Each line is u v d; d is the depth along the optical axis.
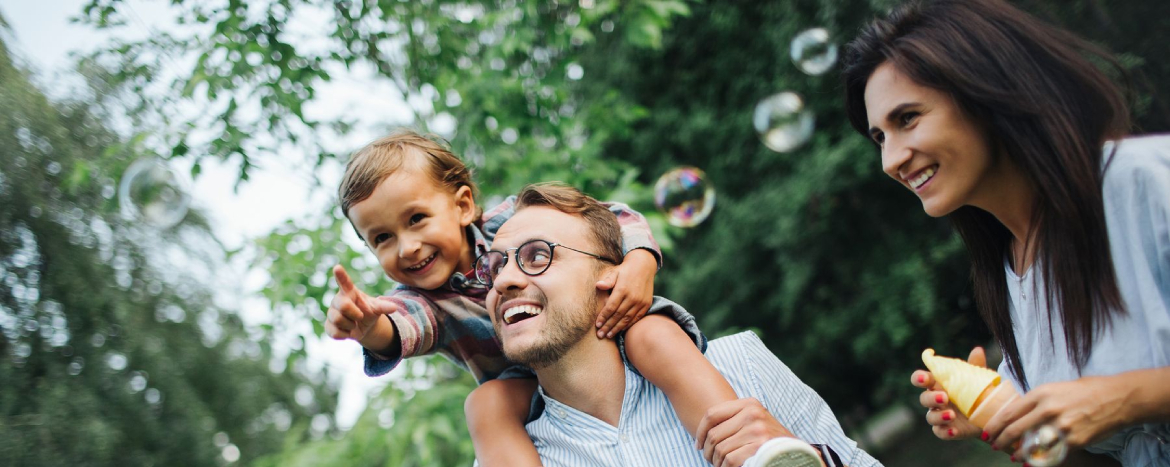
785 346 8.47
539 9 3.84
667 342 1.49
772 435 1.33
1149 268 1.21
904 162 1.36
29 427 6.69
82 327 7.44
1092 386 1.14
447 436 3.09
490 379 1.86
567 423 1.55
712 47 8.45
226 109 3.38
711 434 1.35
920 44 1.33
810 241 7.77
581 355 1.50
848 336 7.93
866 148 7.29
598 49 8.54
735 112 8.34
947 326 7.29
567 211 1.57
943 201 1.35
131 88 3.56
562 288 1.46
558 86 3.90
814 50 3.83
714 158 8.52
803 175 7.66
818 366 8.48
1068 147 1.25
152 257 8.07
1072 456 1.44
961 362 1.33
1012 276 1.50
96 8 3.41
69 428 6.86
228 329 8.93
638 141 8.75
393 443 3.17
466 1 3.95
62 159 5.99
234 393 8.96
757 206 7.96
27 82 5.72
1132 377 1.14
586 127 4.27
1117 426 1.13
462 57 3.93
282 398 9.48
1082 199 1.24
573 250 1.50
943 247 7.09
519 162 3.72
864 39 1.43
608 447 1.50
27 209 6.57
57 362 7.28
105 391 7.50
